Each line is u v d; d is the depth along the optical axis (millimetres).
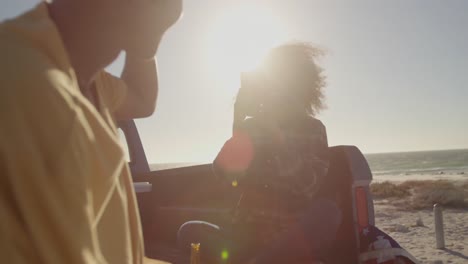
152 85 1185
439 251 11883
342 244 2535
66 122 560
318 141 2350
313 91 2469
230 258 2406
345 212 2551
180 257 3107
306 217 2229
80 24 741
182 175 4250
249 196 2406
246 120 2418
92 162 610
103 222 727
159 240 3938
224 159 2389
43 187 529
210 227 2615
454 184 39781
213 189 4078
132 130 4945
